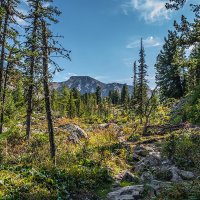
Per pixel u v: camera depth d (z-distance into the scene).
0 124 22.42
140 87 55.03
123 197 13.98
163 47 57.06
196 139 24.89
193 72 23.70
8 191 12.92
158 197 13.23
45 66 20.25
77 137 32.19
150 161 21.58
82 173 17.06
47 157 20.47
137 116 59.91
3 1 21.17
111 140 34.25
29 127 26.47
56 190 13.96
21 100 23.88
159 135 36.12
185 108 22.77
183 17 17.22
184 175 17.31
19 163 19.02
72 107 74.81
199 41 17.27
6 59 19.80
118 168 21.47
